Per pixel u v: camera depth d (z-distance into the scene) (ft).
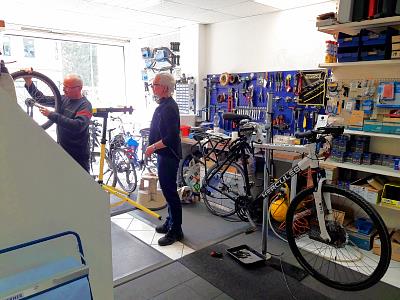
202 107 15.64
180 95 15.90
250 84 13.38
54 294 2.38
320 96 10.93
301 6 11.47
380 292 7.16
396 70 8.55
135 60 19.80
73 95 9.16
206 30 15.23
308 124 11.47
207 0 10.97
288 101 12.05
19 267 2.71
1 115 2.46
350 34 9.16
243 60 13.82
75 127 8.66
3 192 2.56
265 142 8.07
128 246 9.13
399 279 7.69
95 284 3.32
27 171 2.66
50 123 8.42
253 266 8.08
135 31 17.11
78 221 3.07
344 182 9.32
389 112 8.47
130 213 11.70
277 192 9.46
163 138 8.59
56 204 2.89
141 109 19.79
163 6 11.91
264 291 7.11
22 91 8.60
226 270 7.93
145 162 14.23
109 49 20.38
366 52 8.38
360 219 9.55
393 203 8.35
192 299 6.81
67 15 13.46
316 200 6.79
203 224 10.87
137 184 14.21
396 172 8.25
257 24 13.07
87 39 18.25
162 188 9.18
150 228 10.45
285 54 12.26
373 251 8.84
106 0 11.27
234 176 11.14
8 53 16.25
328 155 8.13
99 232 3.26
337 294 7.05
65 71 19.03
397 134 8.09
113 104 19.86
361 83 8.84
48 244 2.87
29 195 2.71
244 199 10.05
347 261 8.40
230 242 9.54
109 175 14.46
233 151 10.53
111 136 16.10
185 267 8.05
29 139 2.64
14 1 11.47
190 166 13.41
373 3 7.89
